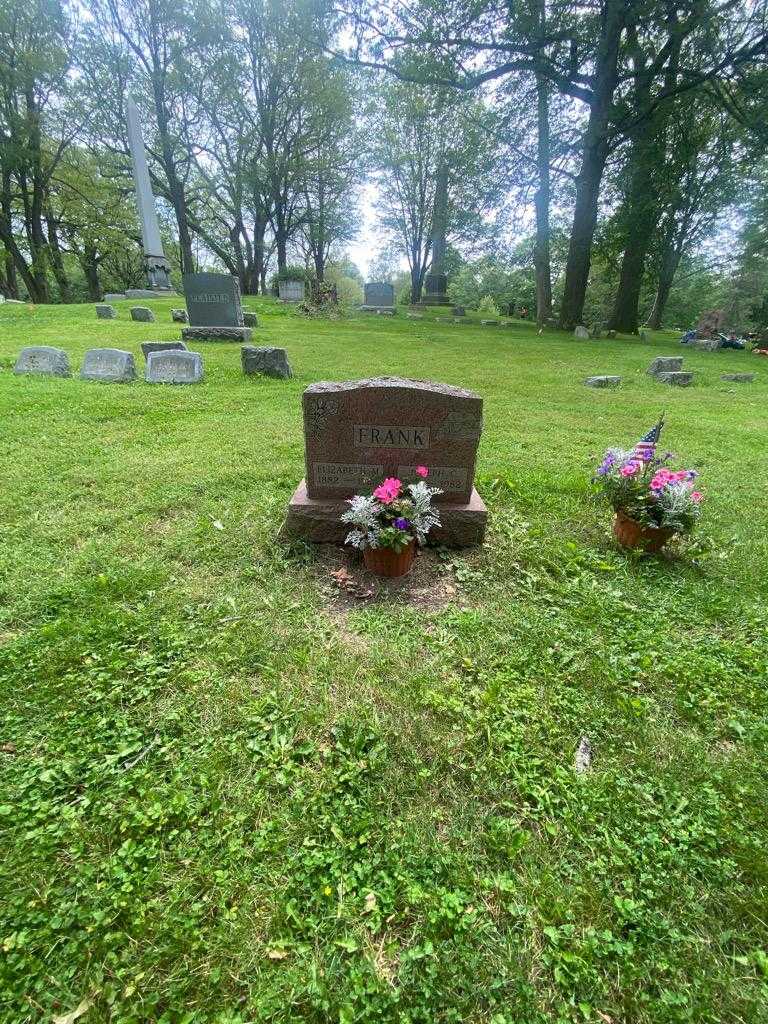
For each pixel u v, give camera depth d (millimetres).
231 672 2477
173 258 40094
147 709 2236
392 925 1554
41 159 26625
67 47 25203
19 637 2596
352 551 3600
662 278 34000
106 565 3242
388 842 1758
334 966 1444
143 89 28016
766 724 2293
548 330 22422
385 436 3529
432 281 36969
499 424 7129
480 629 2820
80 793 1900
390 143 34625
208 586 3104
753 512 4512
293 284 28719
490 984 1410
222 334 12781
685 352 17594
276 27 26812
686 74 17703
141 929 1497
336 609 3004
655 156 20312
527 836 1779
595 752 2143
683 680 2521
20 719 2156
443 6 17203
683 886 1657
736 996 1405
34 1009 1345
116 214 30828
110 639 2604
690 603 3154
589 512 4324
